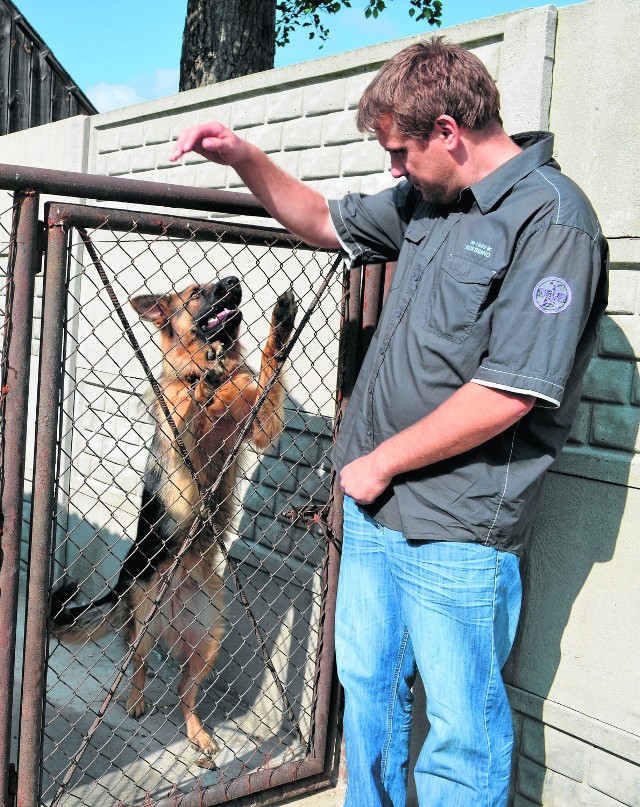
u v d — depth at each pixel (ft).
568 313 5.87
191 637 11.68
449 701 6.75
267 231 8.29
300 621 11.54
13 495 7.02
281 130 12.38
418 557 6.76
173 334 12.21
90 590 16.96
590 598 8.08
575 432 8.28
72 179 6.97
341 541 9.37
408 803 9.64
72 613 11.25
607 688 7.95
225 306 11.62
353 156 11.14
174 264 14.74
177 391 11.00
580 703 8.18
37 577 7.20
